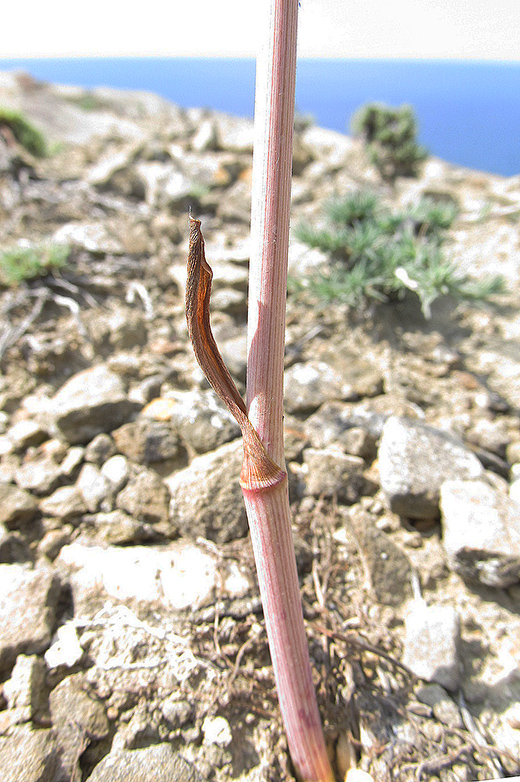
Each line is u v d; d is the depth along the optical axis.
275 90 0.12
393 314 0.40
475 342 0.39
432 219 0.44
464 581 0.26
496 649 0.23
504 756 0.20
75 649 0.22
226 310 0.40
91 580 0.24
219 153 0.66
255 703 0.21
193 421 0.30
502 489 0.29
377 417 0.31
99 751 0.20
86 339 0.38
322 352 0.37
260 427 0.14
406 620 0.24
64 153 0.68
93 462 0.29
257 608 0.23
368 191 0.48
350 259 0.42
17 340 0.37
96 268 0.43
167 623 0.23
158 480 0.28
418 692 0.22
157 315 0.41
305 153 0.65
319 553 0.26
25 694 0.20
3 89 0.96
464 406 0.34
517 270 0.46
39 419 0.32
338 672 0.22
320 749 0.19
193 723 0.20
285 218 0.13
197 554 0.25
